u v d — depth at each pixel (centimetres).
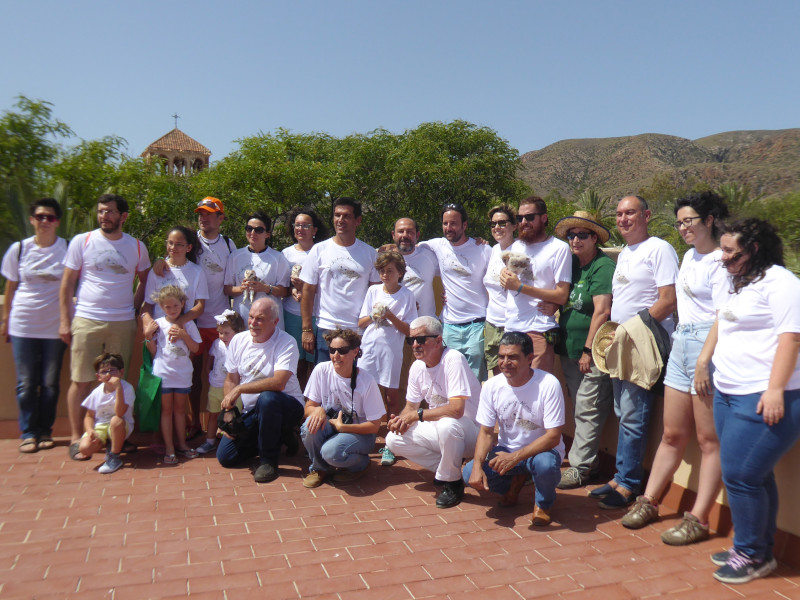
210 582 303
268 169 2778
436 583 308
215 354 511
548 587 306
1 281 763
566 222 449
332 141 3512
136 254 503
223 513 390
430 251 542
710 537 363
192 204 2517
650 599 296
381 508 407
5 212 970
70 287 487
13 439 523
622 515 398
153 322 489
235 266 548
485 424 400
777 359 289
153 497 412
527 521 388
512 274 439
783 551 334
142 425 475
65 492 416
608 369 402
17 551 331
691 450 394
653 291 408
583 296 445
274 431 454
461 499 423
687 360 362
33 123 1686
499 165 3322
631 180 13550
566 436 523
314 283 525
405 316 499
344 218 511
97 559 324
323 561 329
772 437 296
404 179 3158
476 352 520
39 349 499
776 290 293
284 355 468
